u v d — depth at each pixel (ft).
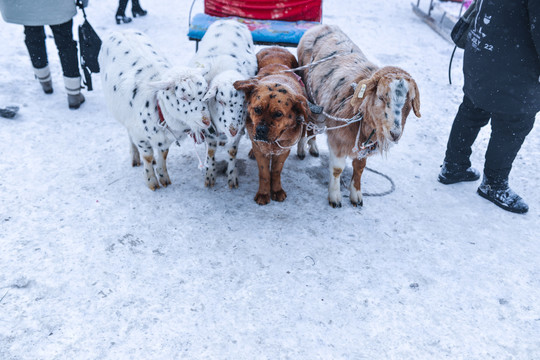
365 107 10.86
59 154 14.69
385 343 9.36
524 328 9.80
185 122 11.45
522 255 11.73
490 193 13.62
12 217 12.00
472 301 10.39
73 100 17.03
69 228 11.82
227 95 11.28
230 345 9.16
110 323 9.47
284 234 12.09
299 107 11.26
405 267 11.25
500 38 11.05
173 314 9.74
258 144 11.78
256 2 18.13
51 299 9.89
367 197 13.66
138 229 11.96
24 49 21.22
